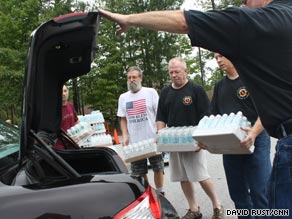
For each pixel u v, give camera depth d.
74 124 6.29
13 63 21.86
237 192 4.04
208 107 4.73
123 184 2.00
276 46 2.23
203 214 5.25
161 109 5.10
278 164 2.31
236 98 3.96
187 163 4.82
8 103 20.45
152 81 35.22
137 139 5.66
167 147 4.68
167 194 6.52
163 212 2.26
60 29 2.43
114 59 29.09
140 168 5.63
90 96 28.08
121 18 2.41
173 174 5.02
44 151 2.39
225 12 2.26
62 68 3.03
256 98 2.35
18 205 1.79
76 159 3.17
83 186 1.90
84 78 26.03
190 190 5.06
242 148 3.46
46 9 23.95
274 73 2.26
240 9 2.26
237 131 3.30
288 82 2.26
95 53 3.02
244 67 2.32
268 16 2.23
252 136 3.42
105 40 27.97
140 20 2.38
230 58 2.34
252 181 3.88
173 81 4.91
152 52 35.28
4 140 2.67
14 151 2.52
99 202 1.85
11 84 20.98
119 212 1.86
